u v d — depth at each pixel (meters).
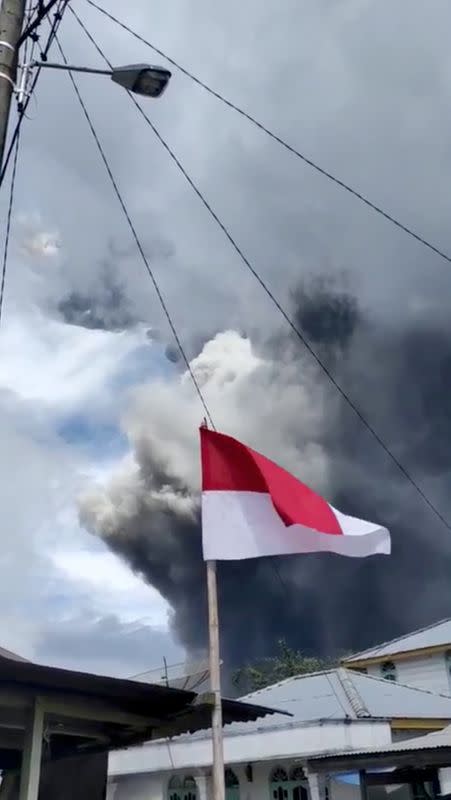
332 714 21.48
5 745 9.27
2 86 6.44
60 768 10.22
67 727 8.77
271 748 21.09
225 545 8.37
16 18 6.74
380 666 31.16
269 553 8.51
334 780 19.42
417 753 13.39
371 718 20.48
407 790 19.39
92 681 6.81
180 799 23.92
